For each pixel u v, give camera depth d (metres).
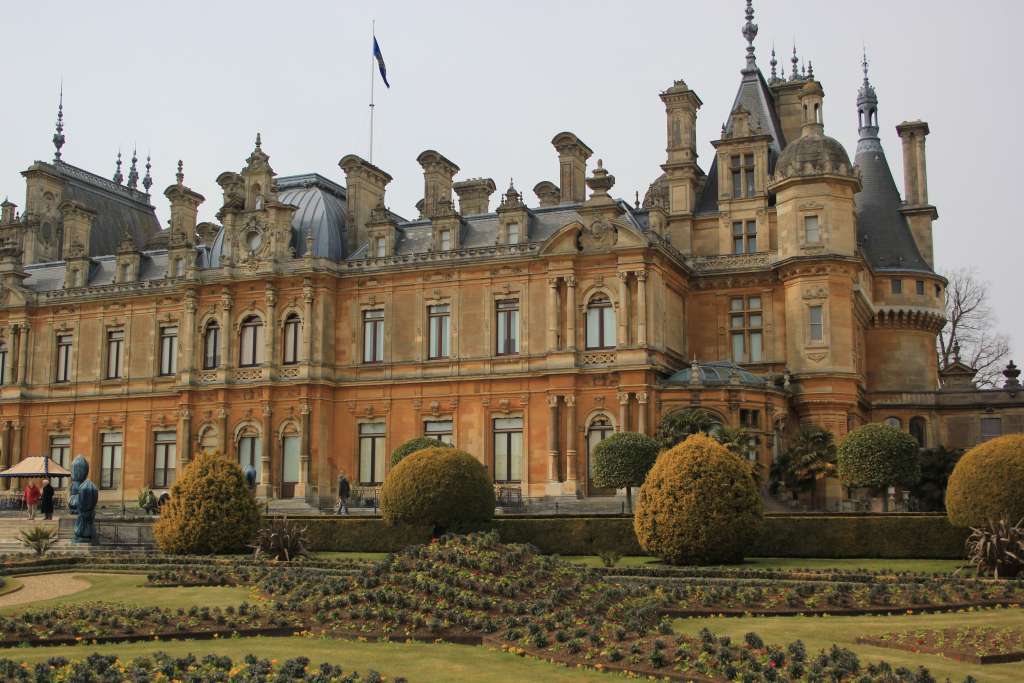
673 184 62.41
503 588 25.33
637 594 28.06
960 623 24.72
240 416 62.56
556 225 59.72
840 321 56.53
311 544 45.59
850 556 40.00
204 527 42.72
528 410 57.31
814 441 51.09
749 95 66.56
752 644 20.66
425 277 60.59
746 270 59.12
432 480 43.72
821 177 57.12
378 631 23.42
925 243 71.38
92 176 87.56
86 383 68.50
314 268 61.28
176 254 66.69
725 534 37.41
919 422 66.62
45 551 42.84
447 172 68.31
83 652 21.62
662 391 54.28
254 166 64.38
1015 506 36.00
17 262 71.88
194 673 18.14
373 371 61.22
